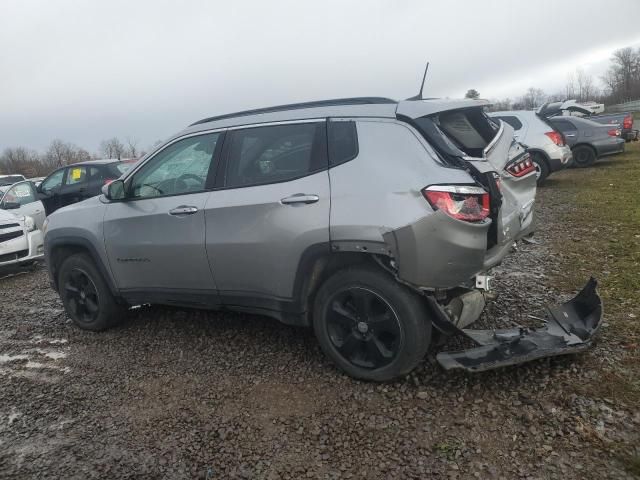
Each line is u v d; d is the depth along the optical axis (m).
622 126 17.61
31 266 8.17
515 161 3.87
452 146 3.31
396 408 3.16
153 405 3.45
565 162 11.55
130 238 4.33
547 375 3.31
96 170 10.62
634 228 6.91
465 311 3.34
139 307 5.37
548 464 2.57
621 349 3.53
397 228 3.12
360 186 3.31
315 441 2.93
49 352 4.51
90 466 2.85
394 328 3.30
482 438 2.81
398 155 3.30
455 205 3.10
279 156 3.72
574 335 3.47
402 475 2.60
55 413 3.44
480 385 3.29
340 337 3.56
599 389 3.10
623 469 2.48
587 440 2.70
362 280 3.35
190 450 2.93
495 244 3.42
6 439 3.18
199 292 4.11
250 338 4.37
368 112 3.52
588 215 8.10
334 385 3.49
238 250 3.74
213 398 3.47
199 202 3.95
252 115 4.00
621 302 4.34
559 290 4.84
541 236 7.03
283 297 3.66
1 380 4.01
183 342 4.42
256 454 2.86
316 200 3.41
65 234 4.78
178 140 4.26
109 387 3.75
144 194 4.35
